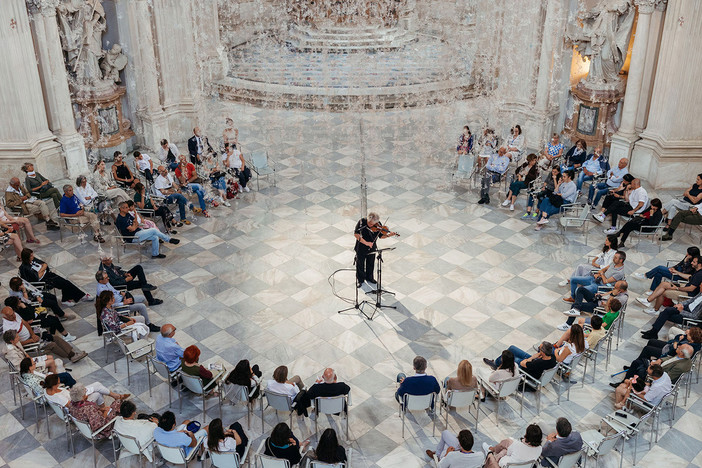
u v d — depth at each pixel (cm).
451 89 2011
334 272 1173
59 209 1252
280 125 1816
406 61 2206
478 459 723
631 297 1106
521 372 868
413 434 842
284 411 881
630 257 1220
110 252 1234
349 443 828
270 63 2194
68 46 1459
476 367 946
